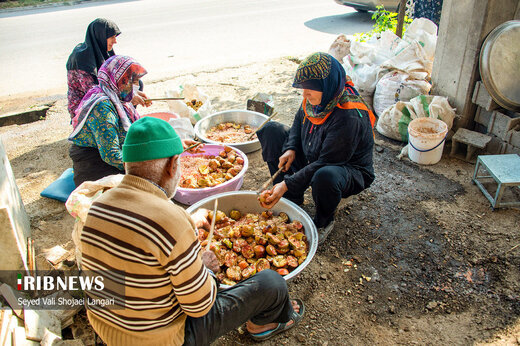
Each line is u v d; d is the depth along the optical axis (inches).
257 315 83.3
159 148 60.2
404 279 106.7
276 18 397.1
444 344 89.8
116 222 58.0
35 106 219.0
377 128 176.9
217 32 353.4
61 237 125.4
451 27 159.6
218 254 103.6
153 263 58.6
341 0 388.2
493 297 100.2
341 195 110.6
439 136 146.6
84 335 92.1
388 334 92.9
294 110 200.4
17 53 322.0
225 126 176.4
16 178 157.1
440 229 122.1
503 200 131.9
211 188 126.9
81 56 140.9
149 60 285.1
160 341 65.7
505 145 148.2
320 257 114.8
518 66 139.6
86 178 123.0
